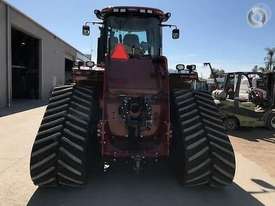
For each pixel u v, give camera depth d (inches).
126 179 268.4
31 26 1200.8
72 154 230.8
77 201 225.0
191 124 243.1
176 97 261.6
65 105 247.4
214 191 248.4
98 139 252.7
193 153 234.8
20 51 1342.3
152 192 243.1
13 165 308.2
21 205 217.3
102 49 302.5
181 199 232.1
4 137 455.8
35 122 617.0
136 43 297.3
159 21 300.5
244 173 303.3
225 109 569.3
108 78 248.1
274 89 586.6
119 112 244.5
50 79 1513.3
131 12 296.8
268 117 568.1
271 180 283.6
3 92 936.9
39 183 235.5
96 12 305.9
